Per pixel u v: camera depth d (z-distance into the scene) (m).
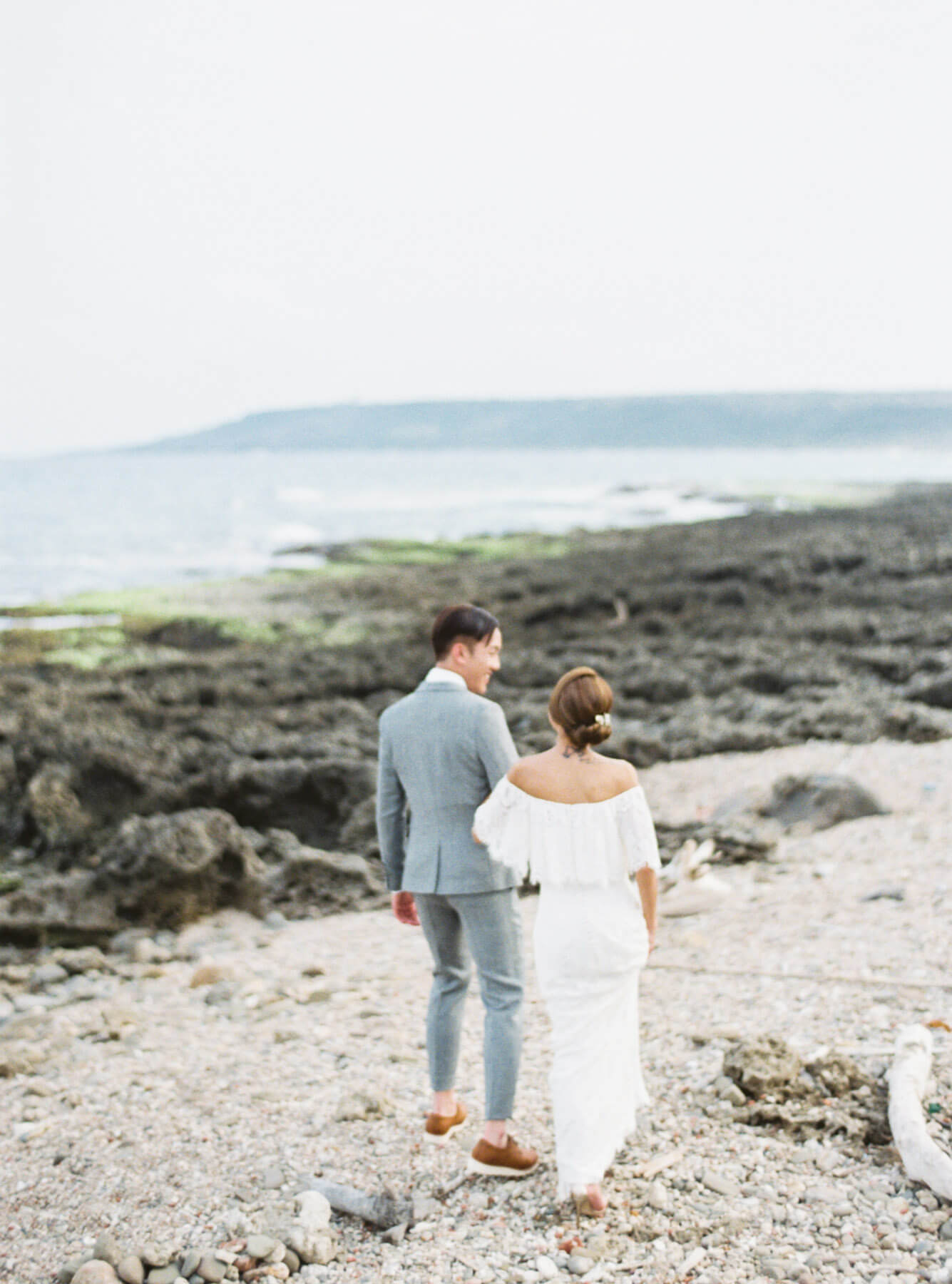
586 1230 3.23
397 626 20.50
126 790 9.95
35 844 9.79
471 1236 3.27
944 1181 3.22
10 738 11.76
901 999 4.67
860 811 8.50
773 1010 4.73
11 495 102.62
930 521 33.28
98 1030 5.55
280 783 9.80
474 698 3.67
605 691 3.42
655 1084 4.15
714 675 14.27
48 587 32.41
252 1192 3.60
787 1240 3.10
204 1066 4.83
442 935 3.80
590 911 3.42
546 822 3.41
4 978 6.61
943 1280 2.86
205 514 71.62
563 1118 3.36
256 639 19.69
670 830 8.47
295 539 50.88
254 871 7.81
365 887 7.99
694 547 30.55
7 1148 4.08
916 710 11.59
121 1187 3.69
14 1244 3.38
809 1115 3.73
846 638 16.47
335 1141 3.93
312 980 6.17
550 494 86.75
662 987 5.22
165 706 13.98
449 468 178.50
